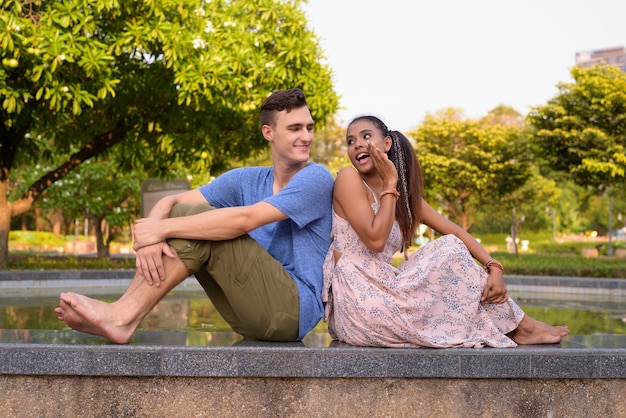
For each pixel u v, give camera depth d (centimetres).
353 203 252
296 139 259
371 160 263
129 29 837
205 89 836
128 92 966
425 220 279
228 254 244
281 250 266
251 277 245
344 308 245
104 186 1431
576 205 4425
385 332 238
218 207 286
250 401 222
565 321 459
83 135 1062
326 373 221
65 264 1011
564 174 1958
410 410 225
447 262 253
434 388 226
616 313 531
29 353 218
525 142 2111
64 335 259
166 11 862
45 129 1040
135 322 239
